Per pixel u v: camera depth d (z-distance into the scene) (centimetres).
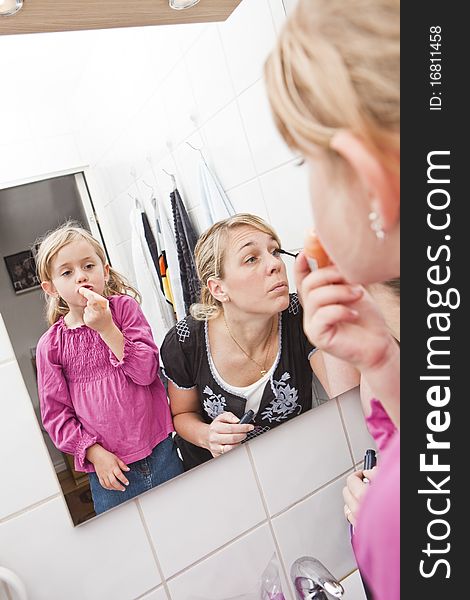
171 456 84
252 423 91
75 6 74
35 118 76
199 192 84
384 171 45
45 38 76
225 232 86
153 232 82
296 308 91
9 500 76
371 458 98
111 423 80
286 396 93
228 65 85
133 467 81
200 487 89
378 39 42
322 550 102
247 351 89
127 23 80
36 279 75
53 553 79
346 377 99
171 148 83
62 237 76
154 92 81
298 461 98
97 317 78
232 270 86
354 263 51
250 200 86
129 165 80
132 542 84
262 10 87
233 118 86
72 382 77
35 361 75
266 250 87
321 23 44
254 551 95
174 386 84
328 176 47
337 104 44
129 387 80
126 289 80
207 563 90
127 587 84
